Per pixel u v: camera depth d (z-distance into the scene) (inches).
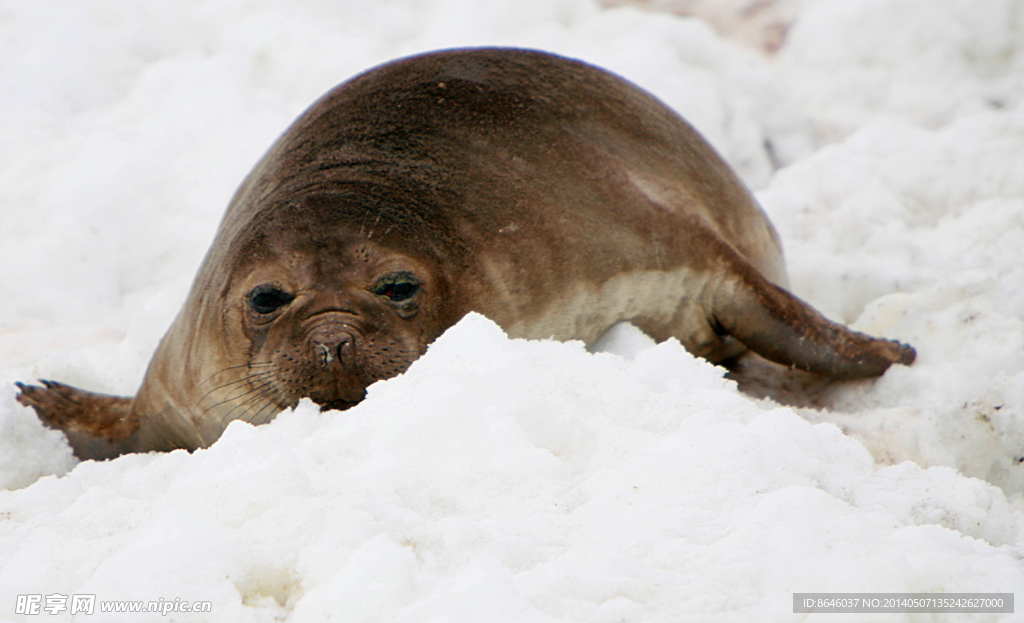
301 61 1337.4
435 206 637.9
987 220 946.1
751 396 744.3
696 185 765.9
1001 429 614.2
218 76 1237.7
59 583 379.6
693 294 714.8
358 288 592.7
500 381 480.7
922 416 629.6
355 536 371.6
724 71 1322.6
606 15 1406.3
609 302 681.0
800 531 371.6
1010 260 860.6
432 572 362.9
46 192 1082.7
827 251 960.9
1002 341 709.3
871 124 1149.7
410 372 505.7
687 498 409.1
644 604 348.8
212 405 641.6
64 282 992.2
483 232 640.4
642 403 500.1
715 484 416.2
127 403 740.0
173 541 360.2
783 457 444.5
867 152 1106.1
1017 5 1334.9
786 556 362.6
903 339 760.3
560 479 434.0
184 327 673.0
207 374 637.9
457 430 449.1
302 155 699.4
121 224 1054.4
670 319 716.7
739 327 725.9
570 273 661.9
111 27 1400.1
